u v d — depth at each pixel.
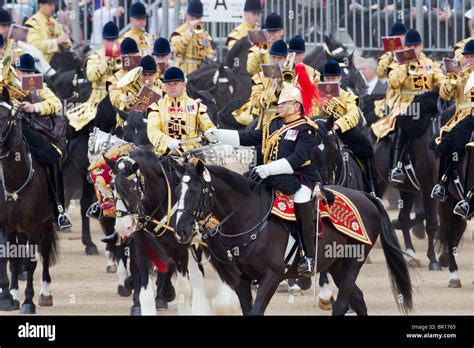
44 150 18.80
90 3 31.94
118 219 15.90
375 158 24.06
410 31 23.67
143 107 18.67
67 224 19.28
